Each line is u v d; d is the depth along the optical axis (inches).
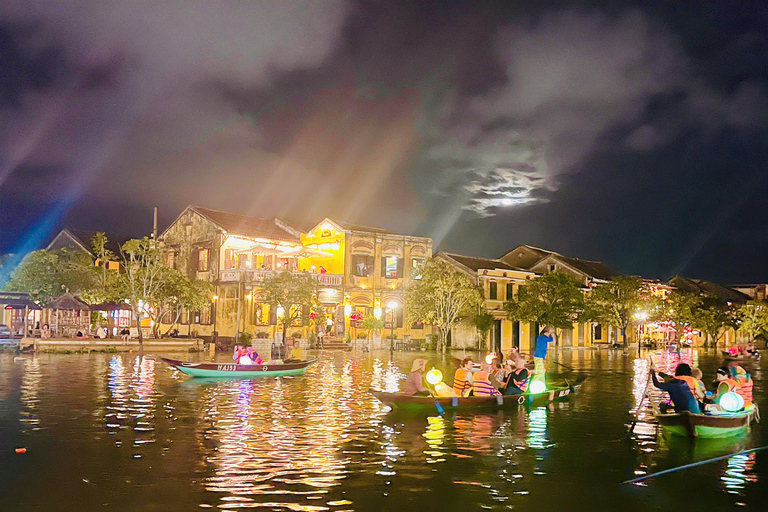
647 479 483.8
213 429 645.9
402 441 598.9
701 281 3818.9
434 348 2144.4
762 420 744.3
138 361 1397.6
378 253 2257.6
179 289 1814.7
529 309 2202.3
